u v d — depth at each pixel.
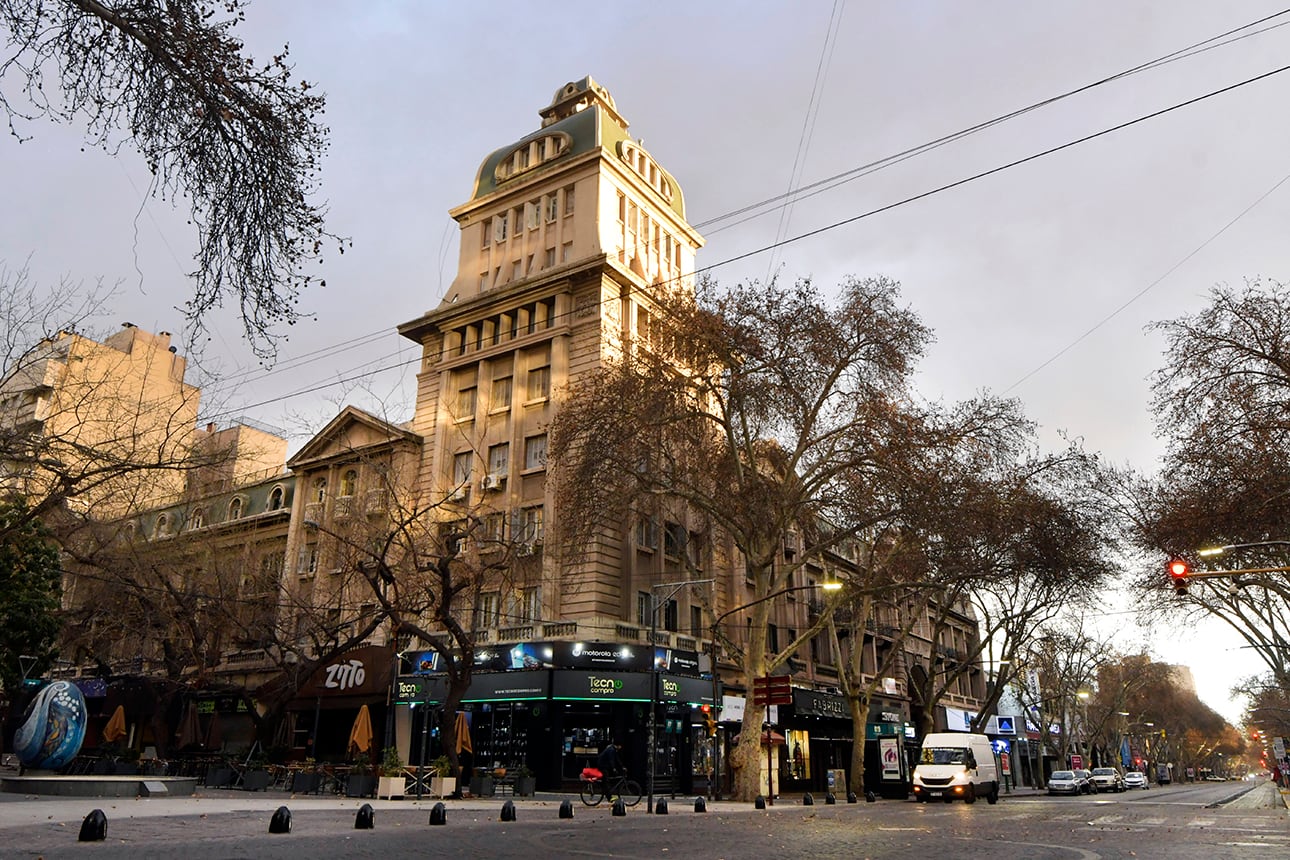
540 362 39.44
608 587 34.97
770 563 32.06
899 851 11.84
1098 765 96.00
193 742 39.38
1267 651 37.50
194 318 7.92
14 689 32.16
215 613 35.12
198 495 36.69
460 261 45.25
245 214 7.81
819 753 47.28
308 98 8.04
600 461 29.84
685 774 35.59
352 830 13.51
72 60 7.09
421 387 42.78
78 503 27.30
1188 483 30.42
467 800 24.42
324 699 37.62
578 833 14.35
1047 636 55.19
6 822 12.38
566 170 42.59
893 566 39.03
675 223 46.66
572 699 32.25
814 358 30.28
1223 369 27.89
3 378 17.73
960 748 34.94
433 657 35.72
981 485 33.09
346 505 35.59
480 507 33.47
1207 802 38.31
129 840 10.72
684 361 31.94
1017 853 11.65
